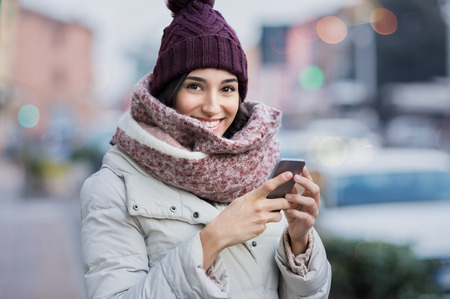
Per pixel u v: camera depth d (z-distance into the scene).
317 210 1.58
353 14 32.06
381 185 5.63
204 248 1.44
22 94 37.19
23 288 5.62
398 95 30.14
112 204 1.60
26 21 40.97
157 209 1.57
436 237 4.84
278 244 1.70
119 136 1.65
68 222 10.22
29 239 8.50
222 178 1.57
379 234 4.88
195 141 1.61
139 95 1.61
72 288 5.62
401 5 34.19
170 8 1.74
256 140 1.59
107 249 1.56
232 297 1.59
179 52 1.63
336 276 4.27
